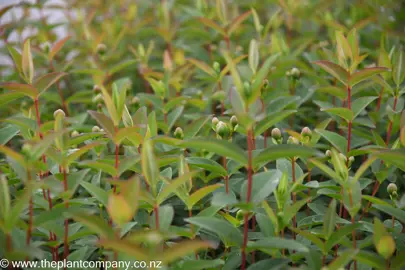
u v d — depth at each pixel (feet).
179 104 3.84
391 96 3.65
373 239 2.70
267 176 2.65
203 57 4.57
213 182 3.32
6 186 2.48
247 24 5.47
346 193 2.70
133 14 5.14
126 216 2.37
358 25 4.39
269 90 3.70
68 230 2.75
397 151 2.53
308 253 2.67
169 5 4.97
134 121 2.94
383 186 3.38
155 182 2.56
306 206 3.29
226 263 2.77
